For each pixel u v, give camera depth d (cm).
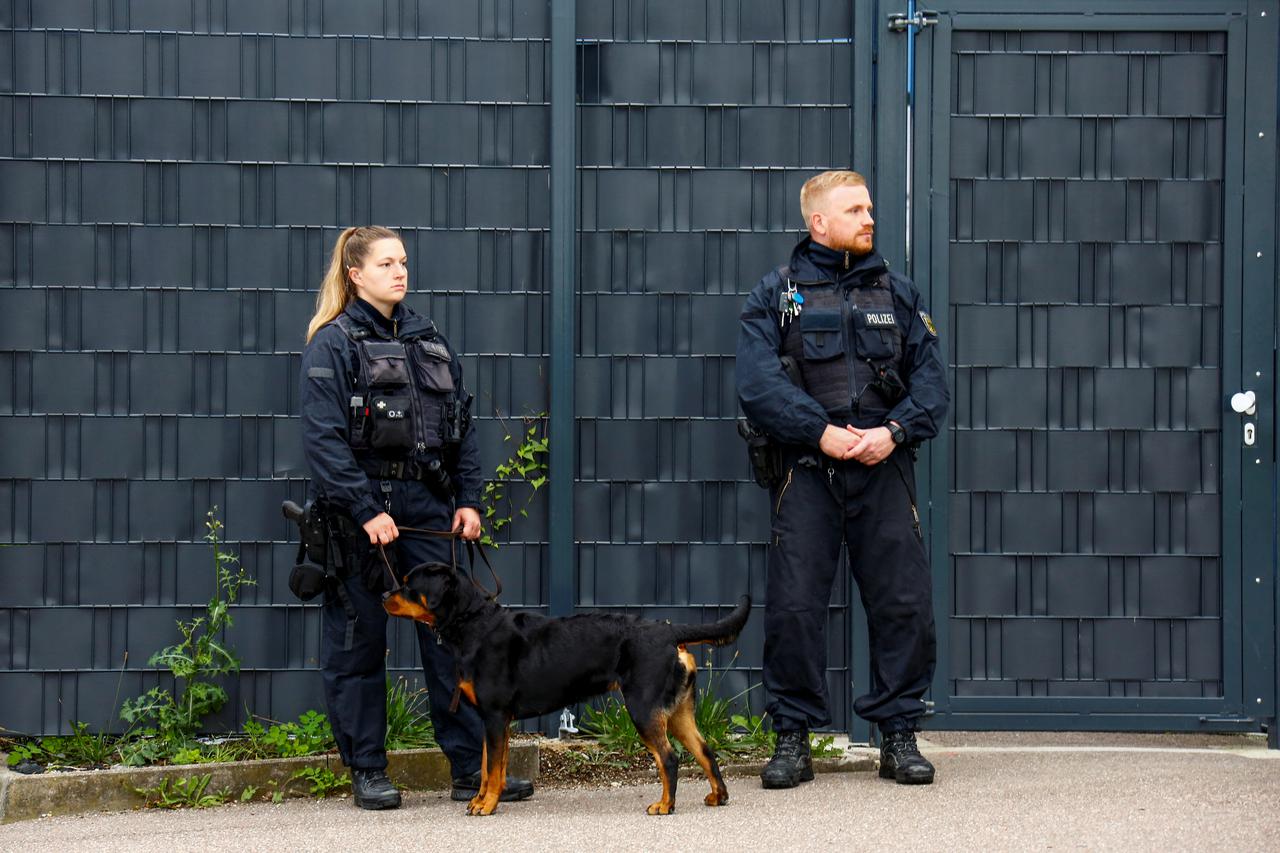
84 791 688
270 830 618
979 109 783
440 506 666
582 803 660
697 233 788
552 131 773
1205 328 784
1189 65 783
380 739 667
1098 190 784
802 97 786
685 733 638
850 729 774
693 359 788
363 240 655
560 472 774
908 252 780
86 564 770
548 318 784
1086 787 661
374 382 641
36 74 768
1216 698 781
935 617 780
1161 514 783
